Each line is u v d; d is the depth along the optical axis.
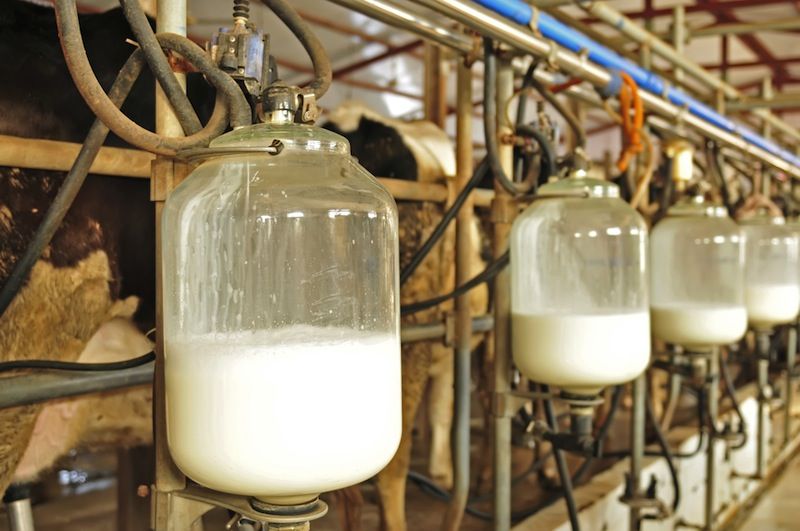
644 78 2.00
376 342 0.84
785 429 4.01
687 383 2.57
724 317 2.02
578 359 1.37
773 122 3.60
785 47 7.28
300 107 0.90
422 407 3.32
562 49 1.54
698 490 2.96
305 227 0.90
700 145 2.84
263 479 0.77
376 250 0.94
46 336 1.17
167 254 0.87
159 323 0.92
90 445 1.51
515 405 1.59
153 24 1.33
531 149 1.56
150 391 1.54
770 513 3.19
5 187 1.08
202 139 0.88
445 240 1.99
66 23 0.76
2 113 1.14
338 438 0.78
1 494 1.14
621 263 1.56
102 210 1.25
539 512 2.09
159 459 0.93
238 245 0.88
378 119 2.06
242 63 0.91
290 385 0.77
